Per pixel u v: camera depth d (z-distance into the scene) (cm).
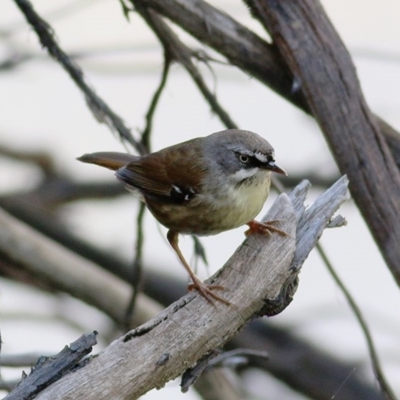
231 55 1230
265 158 1162
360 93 1172
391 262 1148
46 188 1836
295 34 1180
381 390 1157
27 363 1112
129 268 1723
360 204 1164
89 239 1744
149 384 894
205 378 1442
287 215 958
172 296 1691
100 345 1612
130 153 1266
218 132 1207
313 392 1599
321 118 1172
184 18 1211
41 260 1482
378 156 1162
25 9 1218
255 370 1647
